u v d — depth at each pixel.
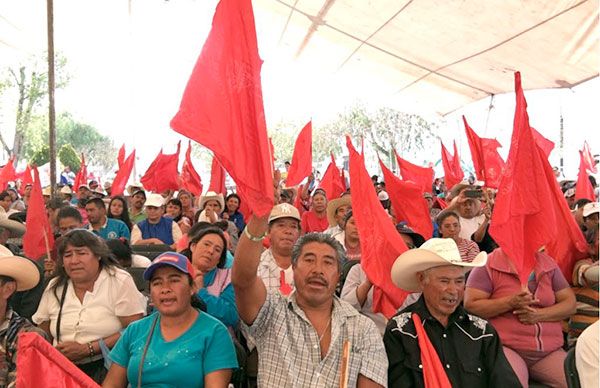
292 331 3.66
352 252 6.60
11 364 4.00
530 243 5.02
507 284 4.99
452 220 7.00
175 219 11.31
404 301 5.23
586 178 11.12
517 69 13.48
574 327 5.46
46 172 33.69
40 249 6.43
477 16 10.84
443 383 3.71
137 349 3.79
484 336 4.00
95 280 4.76
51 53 10.53
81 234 4.72
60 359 3.00
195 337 3.77
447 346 3.96
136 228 9.45
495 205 5.09
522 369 4.75
